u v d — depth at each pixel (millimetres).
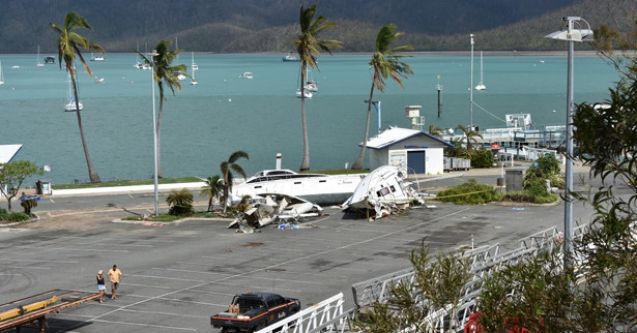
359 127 196125
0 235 73438
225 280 55500
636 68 18125
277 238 69812
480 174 106250
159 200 91938
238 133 184375
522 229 71062
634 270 18594
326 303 40500
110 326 45531
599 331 19094
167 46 110875
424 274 26062
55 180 122438
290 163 138500
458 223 74688
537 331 20250
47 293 47250
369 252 63406
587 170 101750
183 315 47344
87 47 107438
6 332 44531
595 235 19469
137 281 55812
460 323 35500
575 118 18469
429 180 100562
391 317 25516
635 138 17672
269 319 42781
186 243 68562
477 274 41438
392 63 114812
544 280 20859
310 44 112250
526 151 124938
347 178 86062
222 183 82000
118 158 146500
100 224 77938
